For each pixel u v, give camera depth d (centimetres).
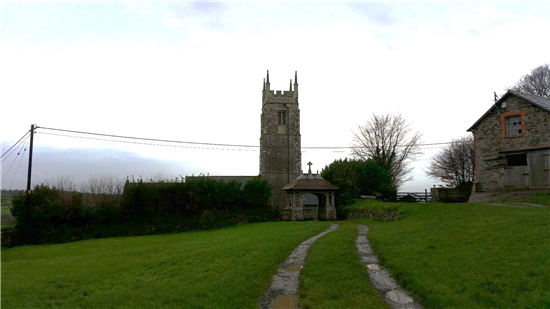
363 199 4059
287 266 1509
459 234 1634
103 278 1506
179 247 2153
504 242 1384
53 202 3372
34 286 1416
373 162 4609
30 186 3247
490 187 3075
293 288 1243
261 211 4078
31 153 3247
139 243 2759
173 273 1452
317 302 1100
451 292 1049
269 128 5994
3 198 3609
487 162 3128
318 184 4028
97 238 3359
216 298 1132
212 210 3878
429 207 2664
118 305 1125
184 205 3875
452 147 6025
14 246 3091
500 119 3069
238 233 2694
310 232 2328
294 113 6081
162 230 3584
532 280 1030
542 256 1171
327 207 3956
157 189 3753
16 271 1783
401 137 5653
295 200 4000
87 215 3491
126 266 1702
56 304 1189
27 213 3200
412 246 1590
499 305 942
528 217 1681
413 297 1105
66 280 1496
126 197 3653
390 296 1124
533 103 2803
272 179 5838
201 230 3612
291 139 6000
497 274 1109
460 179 5775
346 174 4244
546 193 2520
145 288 1270
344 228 2566
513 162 2966
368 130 5816
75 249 2647
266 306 1102
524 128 2889
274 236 2153
